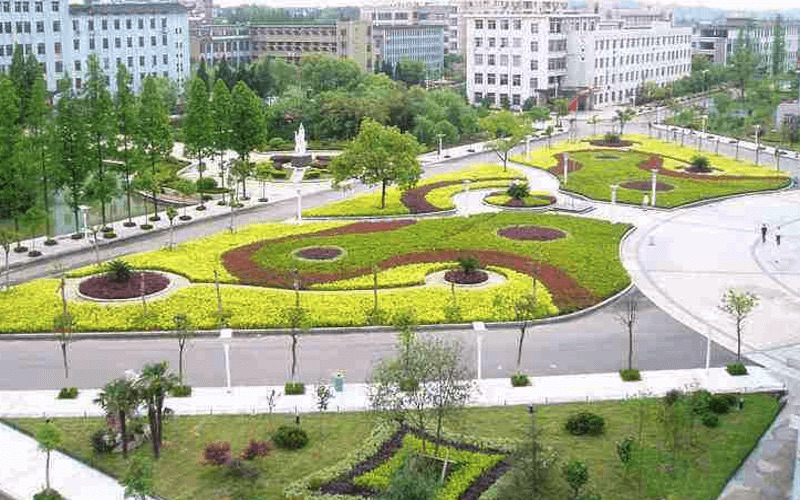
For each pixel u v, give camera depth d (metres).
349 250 79.31
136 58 196.75
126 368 56.03
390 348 58.75
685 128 165.12
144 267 74.50
